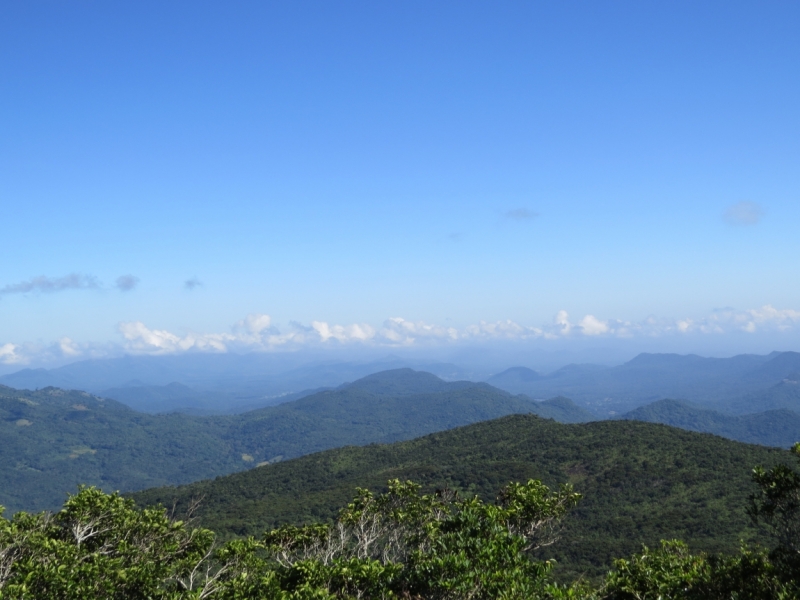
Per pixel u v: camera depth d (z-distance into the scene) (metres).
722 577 14.36
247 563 21.36
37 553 17.02
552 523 22.03
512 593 13.59
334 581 16.59
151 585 17.55
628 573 15.77
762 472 15.88
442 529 18.48
